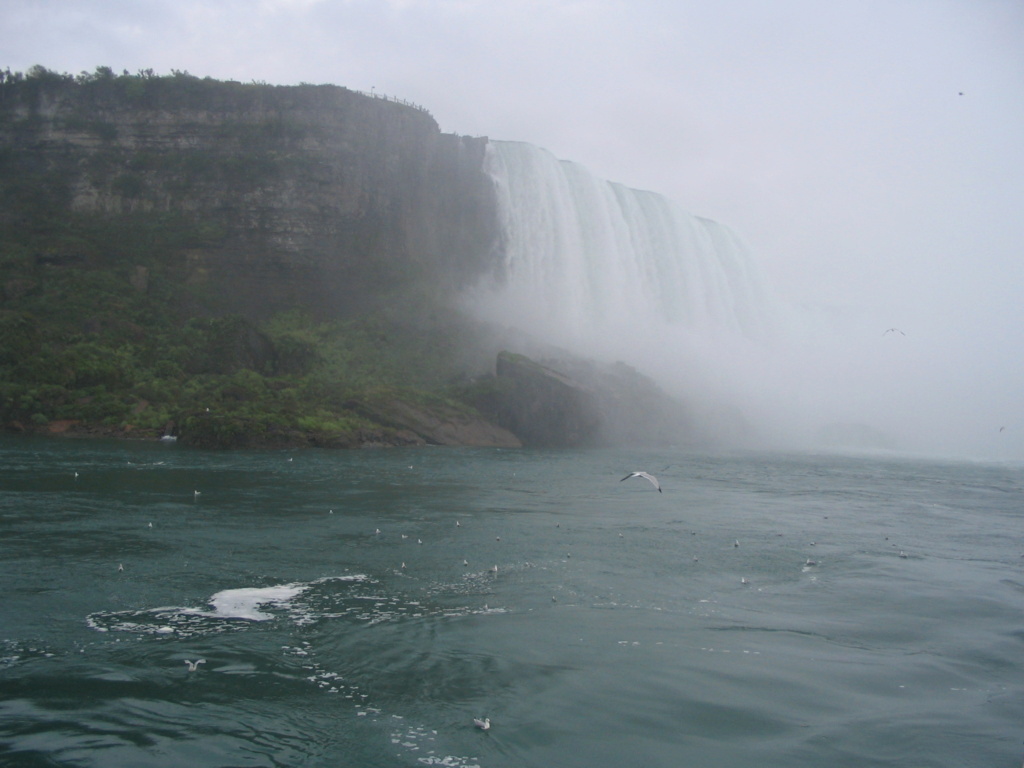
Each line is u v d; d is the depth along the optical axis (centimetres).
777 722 1878
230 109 11931
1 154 11488
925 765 1705
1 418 7519
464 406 9294
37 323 8944
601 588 2905
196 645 2203
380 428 8400
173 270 11212
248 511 4066
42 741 1675
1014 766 1706
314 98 11962
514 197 12850
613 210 12975
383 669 2084
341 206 11900
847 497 5544
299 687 1967
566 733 1789
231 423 7212
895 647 2400
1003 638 2502
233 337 9394
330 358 10431
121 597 2584
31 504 3962
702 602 2784
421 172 12900
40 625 2311
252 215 11556
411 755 1680
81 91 11812
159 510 3969
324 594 2708
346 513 4134
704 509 4731
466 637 2331
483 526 3950
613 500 4981
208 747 1681
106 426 7669
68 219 11306
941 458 9562
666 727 1833
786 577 3164
